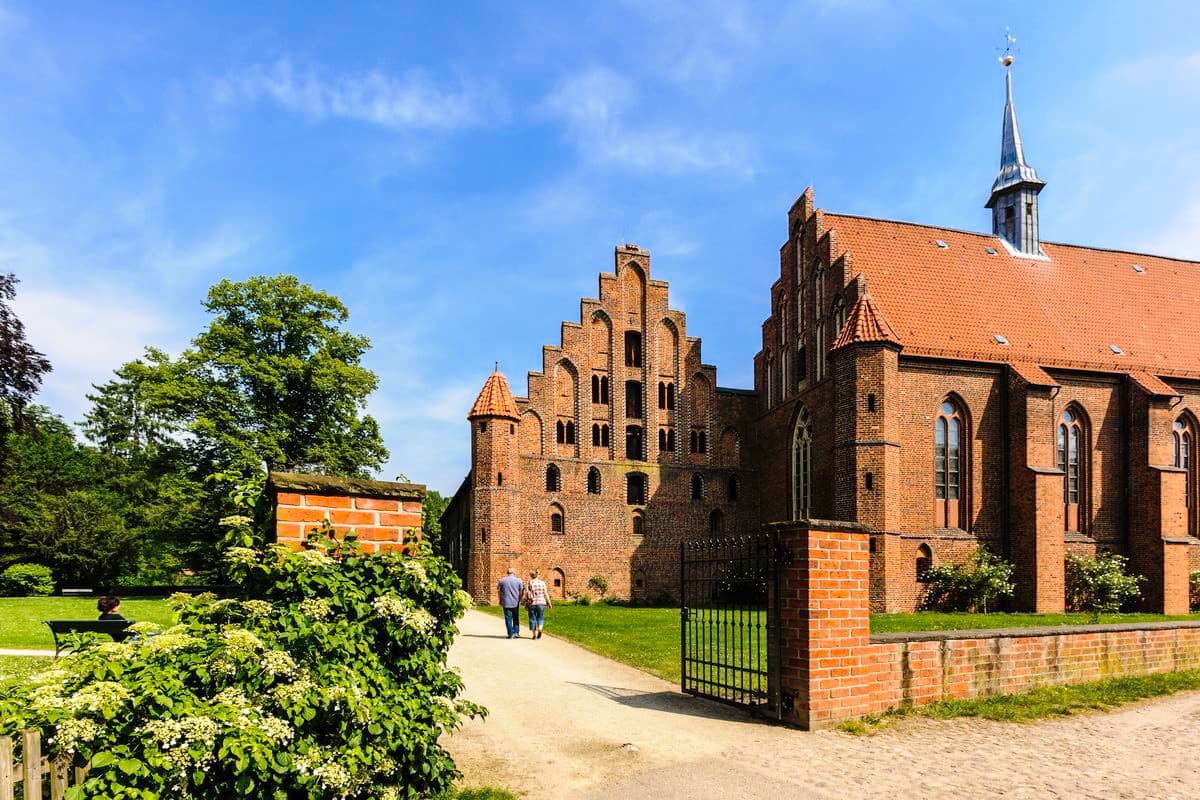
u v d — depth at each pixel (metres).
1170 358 38.50
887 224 40.50
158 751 4.50
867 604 10.41
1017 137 43.38
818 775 7.96
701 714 10.82
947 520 34.03
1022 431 33.88
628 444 43.66
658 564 42.03
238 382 39.66
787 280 41.09
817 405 36.94
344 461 41.03
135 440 65.00
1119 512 36.69
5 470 36.81
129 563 53.19
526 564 39.94
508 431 39.47
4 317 31.53
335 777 5.16
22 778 4.23
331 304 42.44
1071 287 41.00
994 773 8.07
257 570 6.22
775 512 41.53
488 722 10.40
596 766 8.31
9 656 16.92
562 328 42.44
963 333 35.97
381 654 6.36
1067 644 12.44
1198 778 8.03
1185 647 14.05
